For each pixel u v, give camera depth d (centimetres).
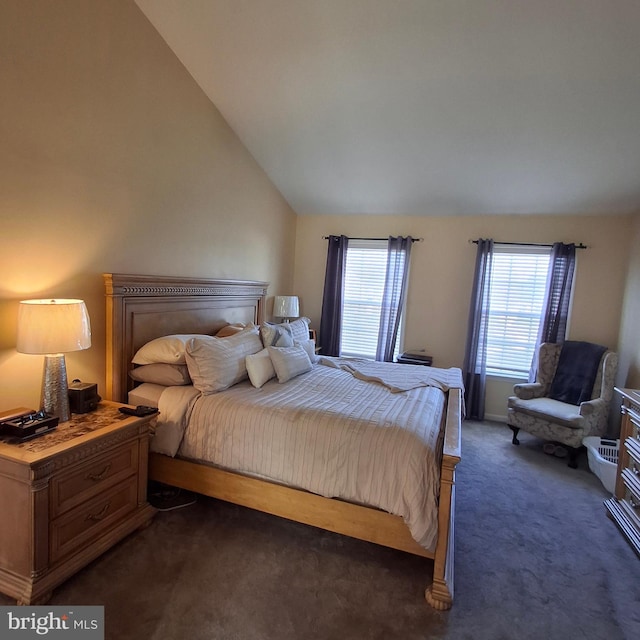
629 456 254
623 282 398
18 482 164
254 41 265
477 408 443
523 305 438
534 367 424
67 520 179
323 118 327
